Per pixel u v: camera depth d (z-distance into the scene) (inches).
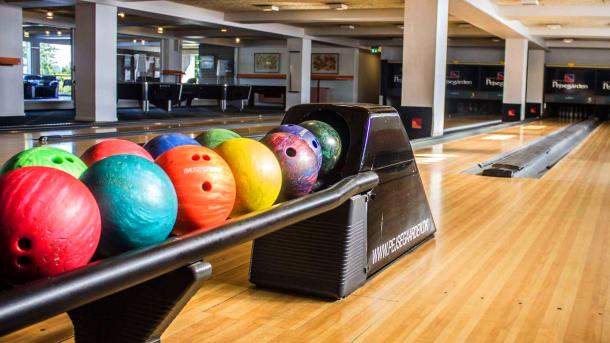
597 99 847.1
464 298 100.8
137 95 662.5
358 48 920.9
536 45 775.7
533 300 100.5
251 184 83.4
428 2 410.6
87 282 49.0
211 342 80.9
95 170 61.1
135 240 60.3
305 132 102.4
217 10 613.9
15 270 49.9
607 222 164.6
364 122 109.7
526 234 148.6
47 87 763.4
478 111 991.6
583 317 93.0
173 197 64.3
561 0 482.0
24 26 794.8
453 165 287.1
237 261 119.5
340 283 98.1
